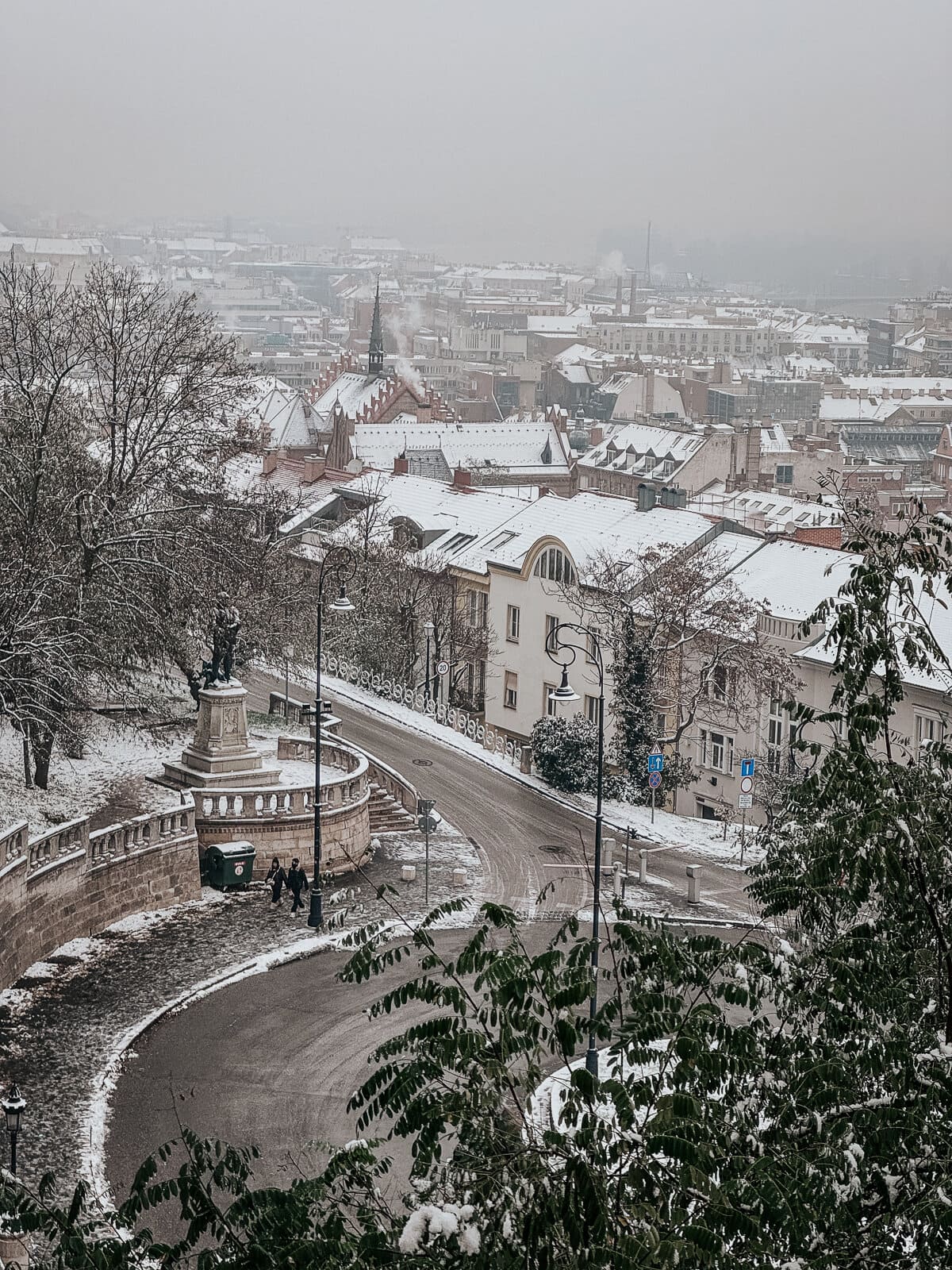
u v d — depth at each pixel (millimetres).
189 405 75250
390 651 100125
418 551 108375
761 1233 17938
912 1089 20406
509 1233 17266
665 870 68688
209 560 75438
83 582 65375
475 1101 18656
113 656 67500
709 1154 18109
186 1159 41906
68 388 77375
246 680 95750
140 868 59469
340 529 115375
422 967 20094
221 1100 45625
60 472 69875
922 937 23625
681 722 87625
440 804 75562
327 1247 18156
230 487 86312
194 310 78375
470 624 105688
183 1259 20266
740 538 94500
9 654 59438
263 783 67250
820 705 81250
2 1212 20234
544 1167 17719
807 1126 19641
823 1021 22156
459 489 119625
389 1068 19062
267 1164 41844
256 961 55594
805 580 86500
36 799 64438
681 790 88188
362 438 197500
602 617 88688
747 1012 48781
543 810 75812
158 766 70812
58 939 55250
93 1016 50438
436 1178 18656
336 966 56031
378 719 90562
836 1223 18578
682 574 84875
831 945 22891
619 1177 18047
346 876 65688
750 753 84125
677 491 108562
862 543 24984
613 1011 19609
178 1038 49594
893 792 23344
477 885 64938
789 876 23781
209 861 63281
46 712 61125
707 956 21516
